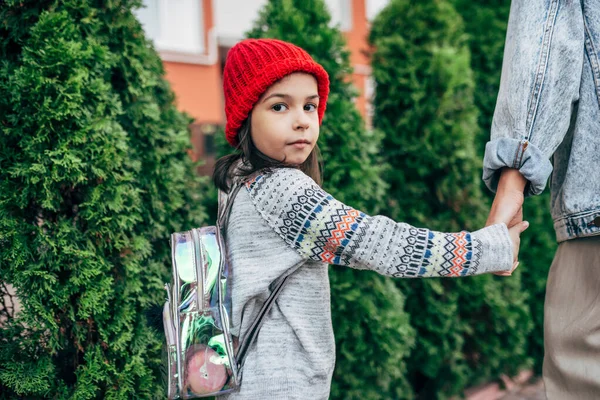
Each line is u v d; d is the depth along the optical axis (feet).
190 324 4.36
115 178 6.56
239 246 4.59
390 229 4.23
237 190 4.81
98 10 6.96
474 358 10.94
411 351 10.42
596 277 4.61
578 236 4.65
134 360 6.47
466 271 4.21
